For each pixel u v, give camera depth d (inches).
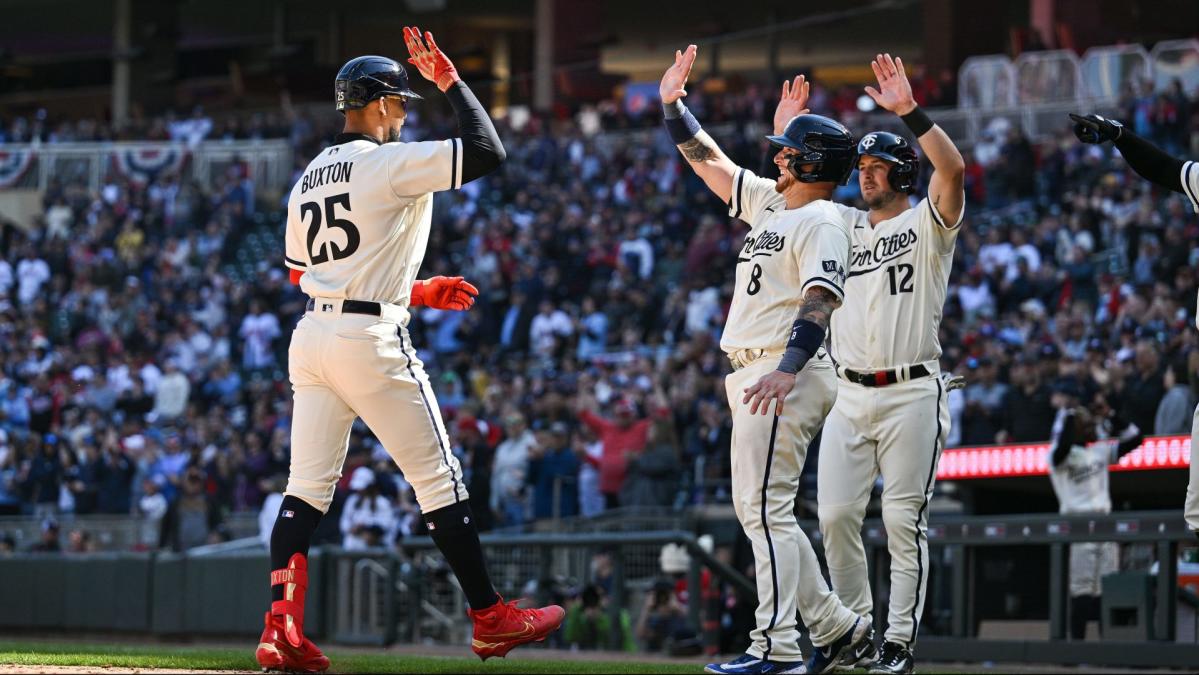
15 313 3789.4
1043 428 1957.4
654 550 1985.7
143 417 3159.5
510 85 6067.9
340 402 797.9
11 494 2920.8
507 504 2322.8
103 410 3157.0
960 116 3634.4
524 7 6023.6
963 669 1277.1
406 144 778.8
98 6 6279.5
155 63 5920.3
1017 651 1332.4
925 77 4650.6
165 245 4089.6
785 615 821.2
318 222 781.9
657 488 2158.0
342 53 6412.4
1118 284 2407.7
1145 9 4507.9
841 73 6210.6
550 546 1781.5
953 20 4616.1
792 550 826.2
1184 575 1529.3
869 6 5378.9
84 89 6673.2
